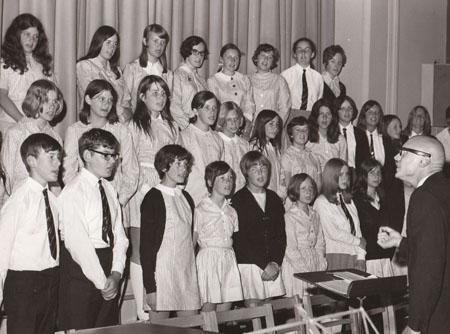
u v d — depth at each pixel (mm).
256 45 8117
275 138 6406
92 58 5770
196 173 5715
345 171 6254
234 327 5949
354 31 8961
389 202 7211
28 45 5348
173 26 7199
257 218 5645
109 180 5180
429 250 3377
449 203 3467
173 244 5020
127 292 5797
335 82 7910
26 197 4332
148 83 5555
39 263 4305
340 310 6141
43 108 4895
